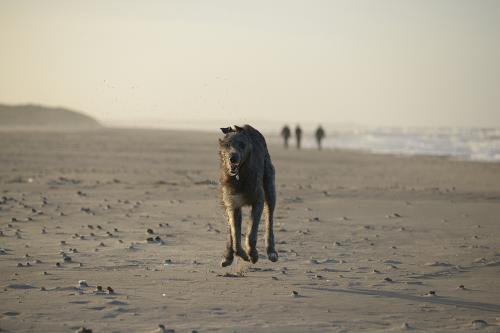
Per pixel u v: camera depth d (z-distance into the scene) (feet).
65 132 340.18
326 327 21.98
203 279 30.58
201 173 100.48
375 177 99.86
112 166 112.27
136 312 23.90
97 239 43.24
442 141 290.97
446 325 22.49
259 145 33.86
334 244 41.73
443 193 74.18
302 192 74.33
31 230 47.11
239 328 21.72
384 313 24.13
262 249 40.29
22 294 26.91
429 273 32.53
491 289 28.78
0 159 123.65
